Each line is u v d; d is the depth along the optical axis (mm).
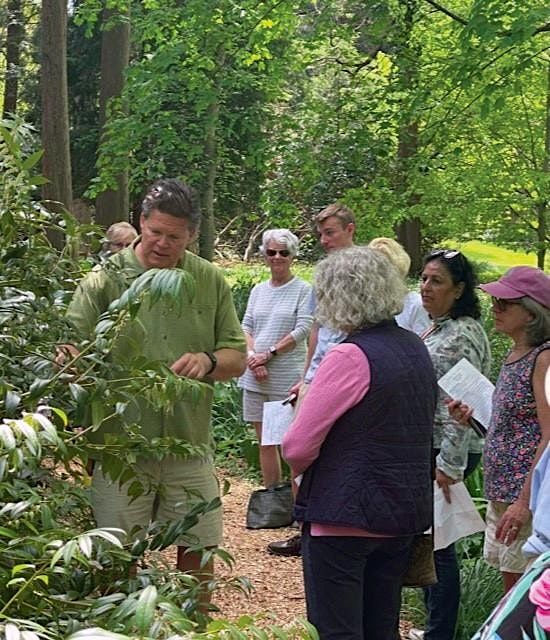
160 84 11414
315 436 3014
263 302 6496
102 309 3387
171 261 3484
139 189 13234
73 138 23438
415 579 3568
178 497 3561
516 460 3641
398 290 3174
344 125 11469
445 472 4008
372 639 3332
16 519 2381
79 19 12953
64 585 2465
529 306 3609
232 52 11539
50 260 3195
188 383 2826
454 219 12734
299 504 3139
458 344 4148
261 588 5207
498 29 7684
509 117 12156
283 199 12273
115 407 3074
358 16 11094
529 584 2076
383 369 3021
